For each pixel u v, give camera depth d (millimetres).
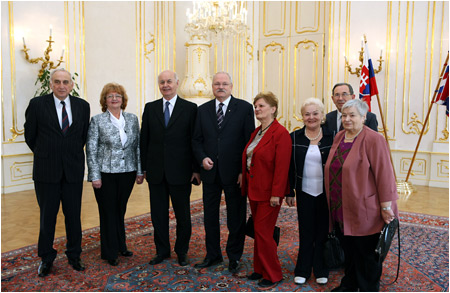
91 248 3443
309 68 7668
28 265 3064
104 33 7004
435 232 3889
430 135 6355
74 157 2914
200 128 2984
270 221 2658
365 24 6762
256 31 8211
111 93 3014
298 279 2703
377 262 2268
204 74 7414
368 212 2309
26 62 5832
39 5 5945
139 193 5750
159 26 7668
